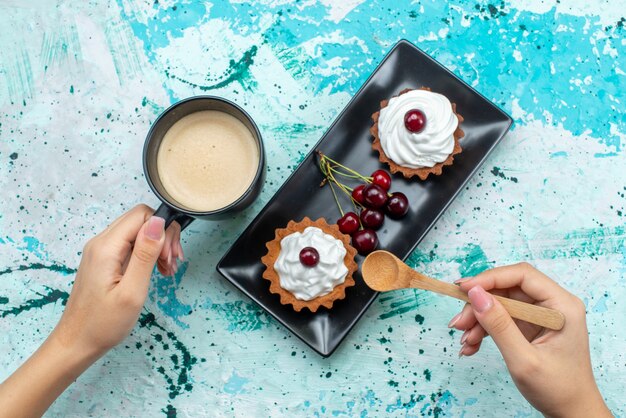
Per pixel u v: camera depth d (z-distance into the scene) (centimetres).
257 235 54
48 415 55
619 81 58
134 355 56
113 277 47
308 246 52
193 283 56
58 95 58
